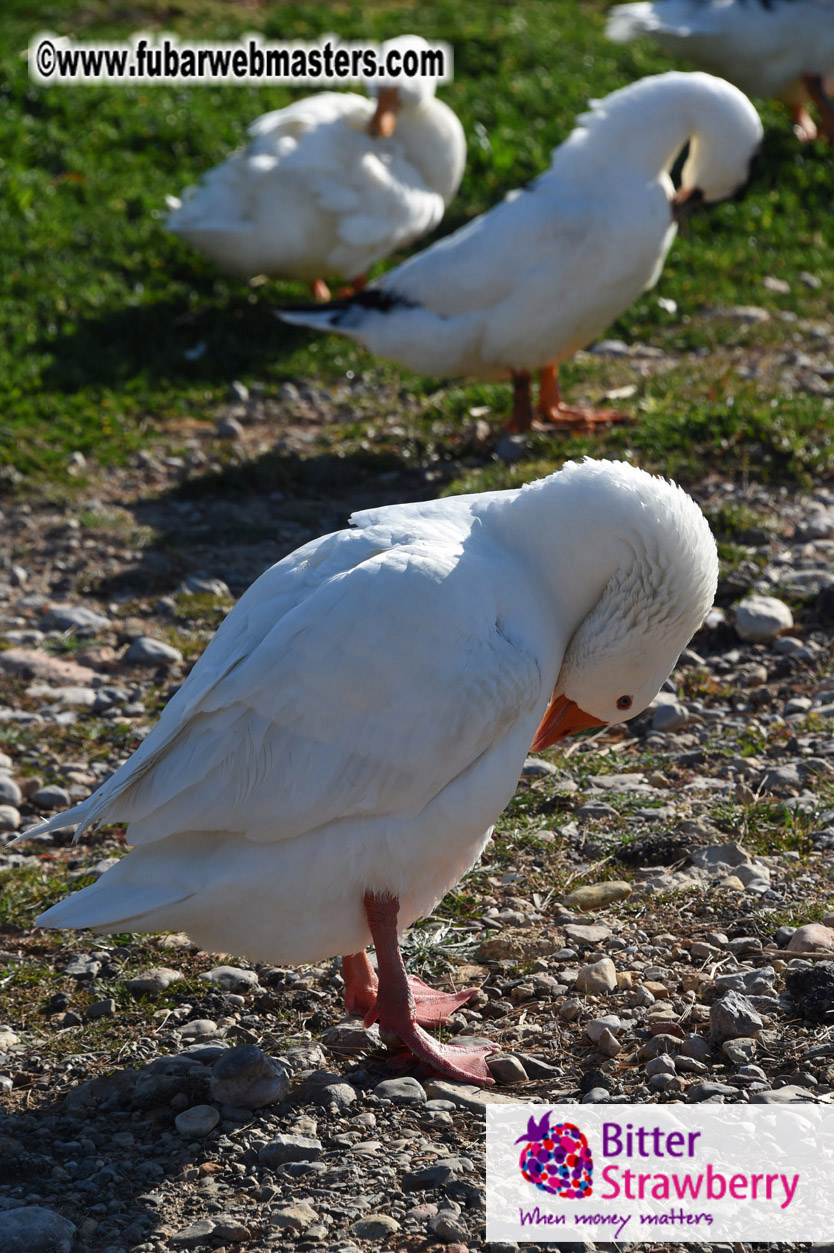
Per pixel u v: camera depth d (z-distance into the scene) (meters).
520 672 4.15
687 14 15.89
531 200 10.06
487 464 10.30
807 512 8.99
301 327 13.17
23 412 11.27
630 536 4.35
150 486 10.45
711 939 4.91
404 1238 3.54
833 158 15.96
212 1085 4.21
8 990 5.00
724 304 13.09
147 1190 3.82
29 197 14.65
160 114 16.86
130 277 13.65
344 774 4.04
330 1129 4.05
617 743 6.70
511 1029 4.57
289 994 4.90
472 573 4.20
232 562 9.13
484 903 5.37
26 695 7.55
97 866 5.85
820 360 11.68
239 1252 3.54
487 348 10.22
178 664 7.86
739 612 7.54
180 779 4.09
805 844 5.53
